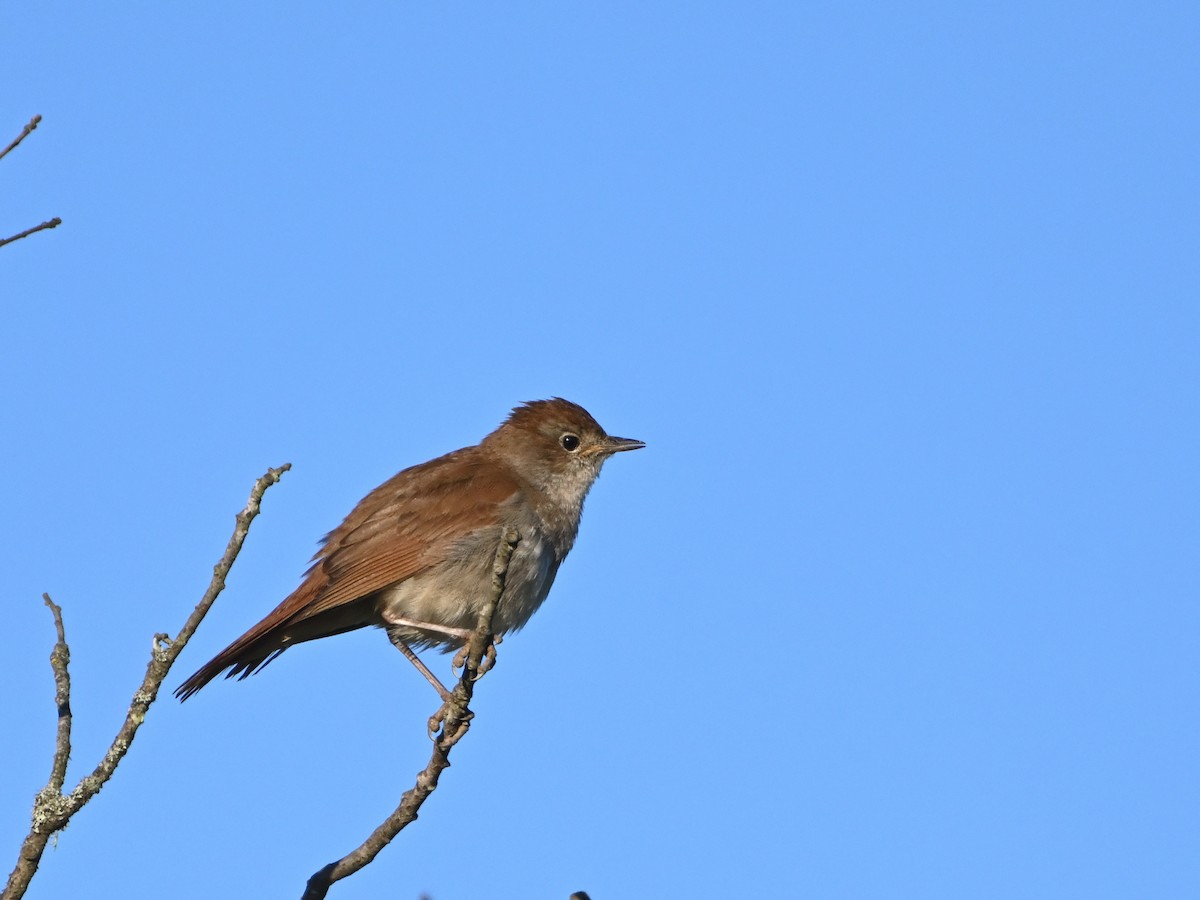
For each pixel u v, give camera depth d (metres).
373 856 10.40
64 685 9.02
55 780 8.65
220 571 8.95
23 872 8.47
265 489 9.04
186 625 8.91
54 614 9.20
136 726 8.74
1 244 8.53
